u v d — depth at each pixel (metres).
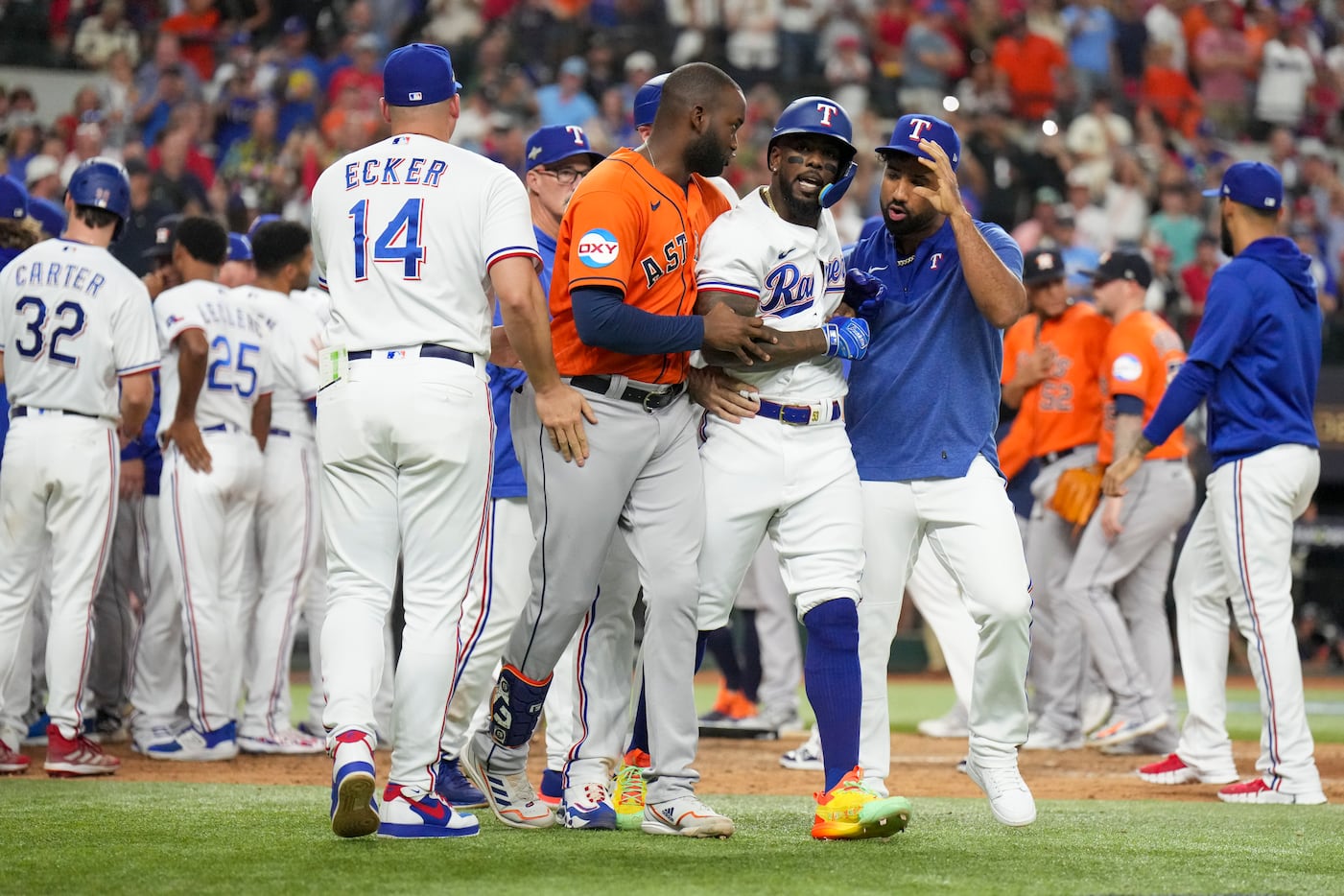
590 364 15.04
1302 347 21.00
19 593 21.61
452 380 14.66
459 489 14.80
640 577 15.38
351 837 14.88
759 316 15.35
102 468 21.64
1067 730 29.03
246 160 53.25
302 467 25.80
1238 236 21.44
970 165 62.22
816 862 13.84
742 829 16.30
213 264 24.69
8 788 20.06
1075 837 16.22
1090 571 27.86
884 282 16.52
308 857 13.79
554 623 15.30
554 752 18.42
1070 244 57.44
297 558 25.86
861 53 66.31
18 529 21.52
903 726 33.84
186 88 55.44
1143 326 26.89
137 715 25.08
